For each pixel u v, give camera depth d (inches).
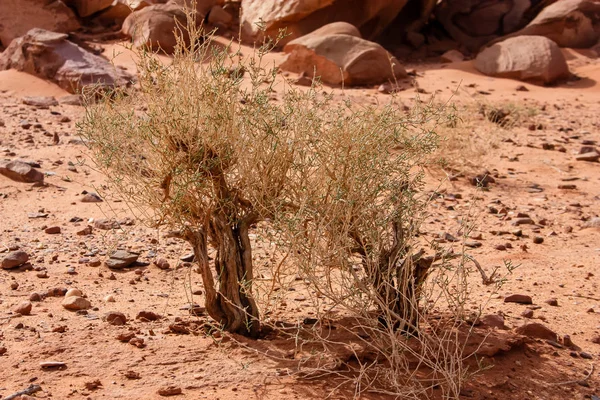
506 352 160.9
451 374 137.3
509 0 938.7
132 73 566.9
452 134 362.6
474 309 188.1
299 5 743.7
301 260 145.7
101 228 255.9
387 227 156.9
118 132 167.3
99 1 761.0
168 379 142.4
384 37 890.7
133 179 169.6
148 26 662.5
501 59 706.8
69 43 548.7
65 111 466.3
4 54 567.8
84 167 339.9
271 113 163.6
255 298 169.9
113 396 135.3
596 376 155.3
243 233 164.1
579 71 746.2
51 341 157.8
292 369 146.4
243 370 146.0
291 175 162.2
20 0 732.7
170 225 167.9
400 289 156.4
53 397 134.3
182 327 165.9
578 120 537.3
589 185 360.2
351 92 587.8
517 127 498.0
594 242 269.3
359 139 152.9
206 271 163.5
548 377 153.2
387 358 141.0
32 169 311.4
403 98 565.0
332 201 147.7
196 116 160.4
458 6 936.3
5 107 470.3
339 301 146.4
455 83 662.5
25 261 214.8
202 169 161.3
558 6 840.9
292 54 637.9
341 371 146.7
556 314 190.7
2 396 133.5
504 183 355.6
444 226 280.8
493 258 244.2
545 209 314.2
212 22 757.3
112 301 187.3
